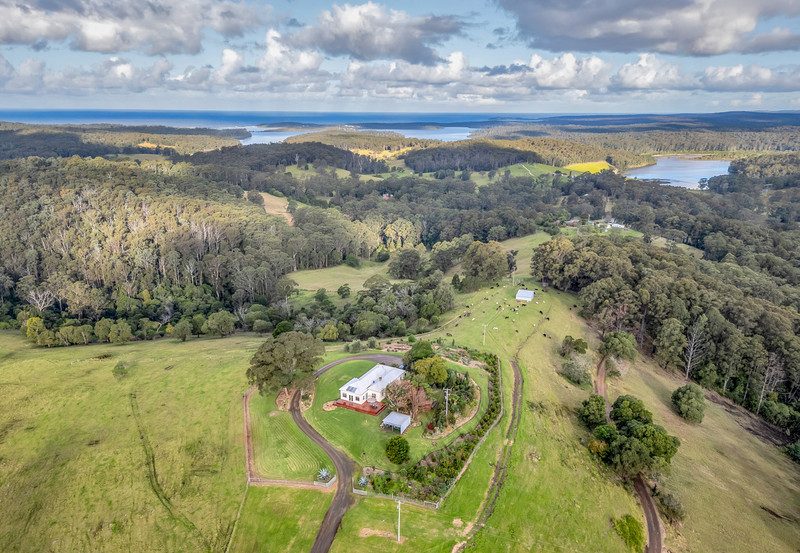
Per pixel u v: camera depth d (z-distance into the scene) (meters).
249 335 126.00
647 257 145.62
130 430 77.50
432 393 77.12
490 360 93.00
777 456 87.44
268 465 68.06
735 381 107.19
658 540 63.97
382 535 55.53
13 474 70.38
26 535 62.06
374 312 123.12
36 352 107.56
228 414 79.75
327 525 57.62
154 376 91.44
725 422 95.50
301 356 81.12
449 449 67.81
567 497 66.00
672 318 111.69
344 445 69.88
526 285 145.25
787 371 101.81
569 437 78.69
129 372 93.25
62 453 73.12
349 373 88.00
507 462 68.69
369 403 78.94
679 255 155.62
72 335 116.38
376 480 62.06
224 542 59.34
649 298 118.69
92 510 64.50
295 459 68.12
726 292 124.69
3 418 80.75
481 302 129.62
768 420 98.94
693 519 67.62
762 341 107.31
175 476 69.06
